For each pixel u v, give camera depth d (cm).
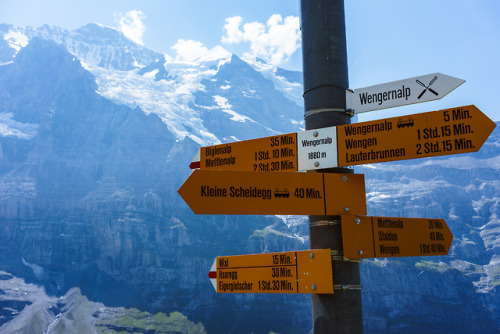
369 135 168
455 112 158
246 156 184
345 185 172
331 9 184
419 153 161
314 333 167
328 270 164
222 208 165
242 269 182
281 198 169
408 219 177
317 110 179
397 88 173
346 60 184
